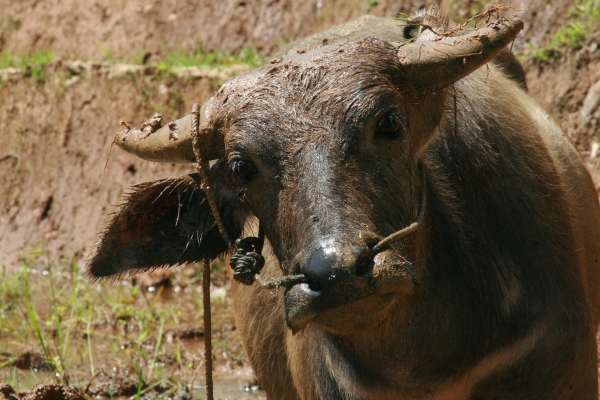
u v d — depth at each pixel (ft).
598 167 71.67
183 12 114.42
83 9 124.36
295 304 31.73
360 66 35.65
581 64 76.54
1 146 107.45
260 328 49.34
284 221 33.78
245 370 65.98
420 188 38.04
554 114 75.92
